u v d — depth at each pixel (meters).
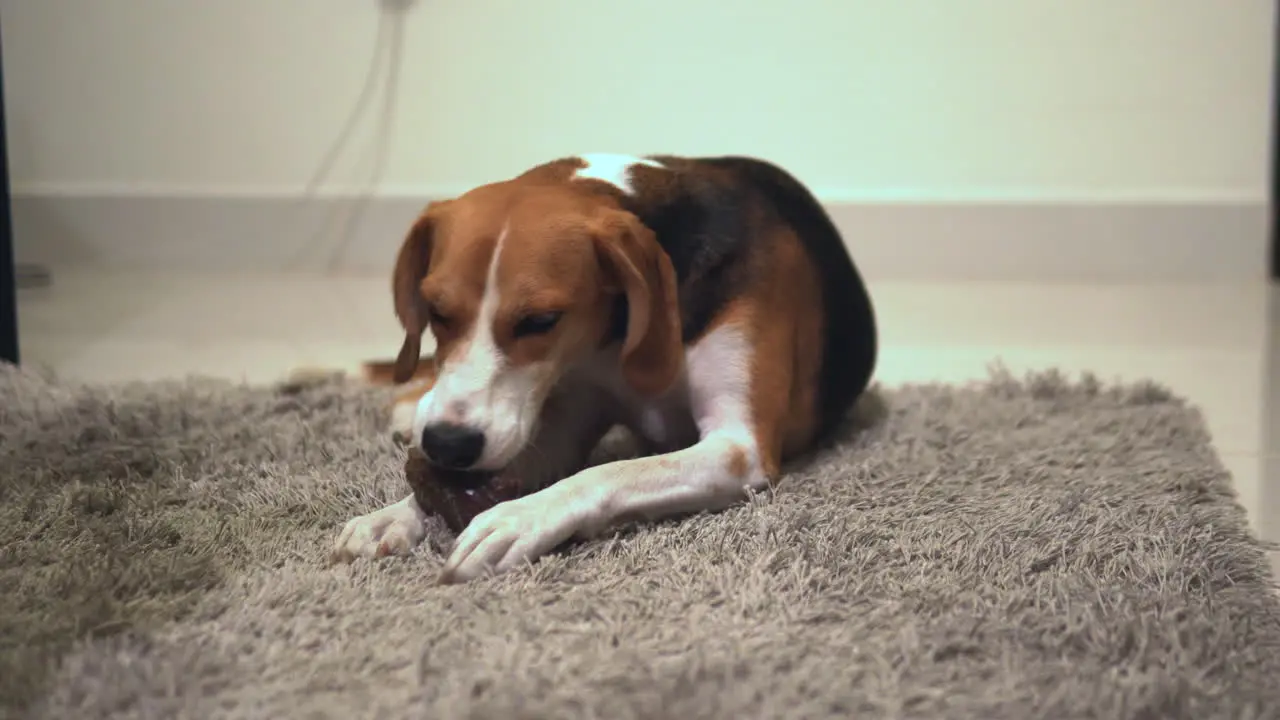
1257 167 3.04
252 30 3.11
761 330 1.44
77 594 1.17
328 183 3.20
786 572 1.21
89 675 1.01
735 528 1.30
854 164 3.13
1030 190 3.10
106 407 1.73
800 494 1.43
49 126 3.16
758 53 3.08
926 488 1.49
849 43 3.05
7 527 1.35
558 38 3.09
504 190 1.35
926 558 1.28
